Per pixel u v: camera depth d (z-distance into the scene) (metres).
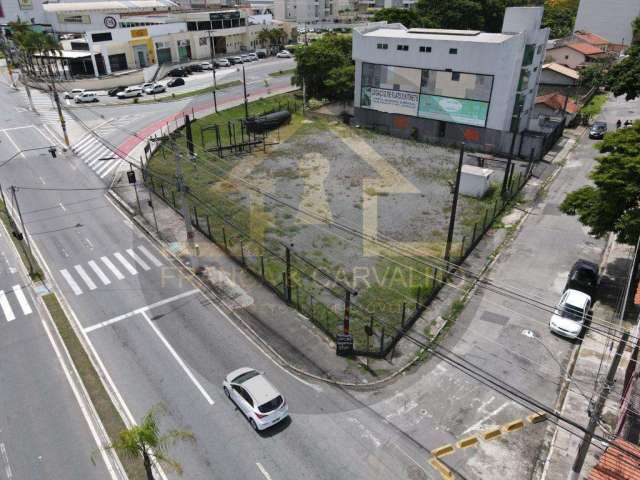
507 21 49.78
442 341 25.75
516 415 21.42
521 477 18.72
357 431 20.59
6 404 21.77
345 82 64.81
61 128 59.59
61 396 22.25
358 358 24.62
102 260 33.00
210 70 92.06
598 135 55.81
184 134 54.16
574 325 25.66
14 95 74.19
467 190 41.81
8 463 19.08
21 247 34.41
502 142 51.69
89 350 25.00
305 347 25.34
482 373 23.66
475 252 33.88
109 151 51.94
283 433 20.44
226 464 19.08
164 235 35.91
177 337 25.98
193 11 106.50
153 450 19.12
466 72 50.78
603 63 82.12
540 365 24.16
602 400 16.48
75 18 105.69
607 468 16.50
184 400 22.06
